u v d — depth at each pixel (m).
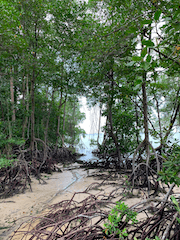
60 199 6.16
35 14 9.02
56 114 15.96
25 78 12.43
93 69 8.35
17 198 6.32
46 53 9.42
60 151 15.96
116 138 11.71
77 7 9.61
